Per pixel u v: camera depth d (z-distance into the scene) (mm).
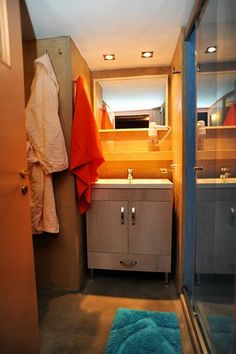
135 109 2367
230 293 915
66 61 1743
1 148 966
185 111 1677
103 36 1729
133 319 1521
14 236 1062
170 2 1339
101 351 1293
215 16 1177
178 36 1737
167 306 1684
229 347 917
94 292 1881
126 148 2398
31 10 1397
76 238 1880
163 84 2309
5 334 971
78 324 1511
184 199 1745
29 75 1801
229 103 1013
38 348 1291
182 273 1786
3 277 966
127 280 2062
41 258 1923
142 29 1639
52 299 1788
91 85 2375
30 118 1669
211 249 1251
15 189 1077
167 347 1293
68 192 1846
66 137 1801
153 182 2000
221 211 1087
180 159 1766
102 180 2213
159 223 1940
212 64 1258
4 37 1010
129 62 2195
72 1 1318
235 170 921
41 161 1682
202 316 1382
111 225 1991
